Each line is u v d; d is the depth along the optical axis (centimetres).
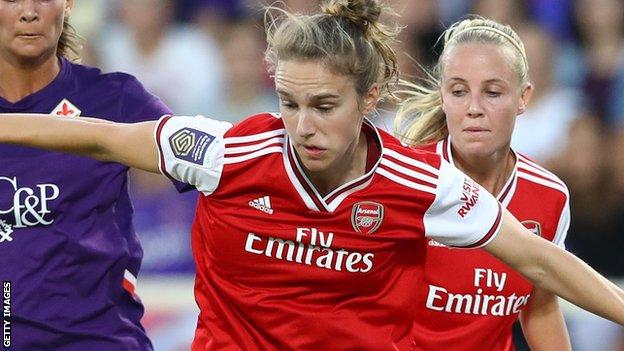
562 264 1448
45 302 1655
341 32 1360
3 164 1641
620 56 3528
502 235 1450
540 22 3575
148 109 1714
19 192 1638
